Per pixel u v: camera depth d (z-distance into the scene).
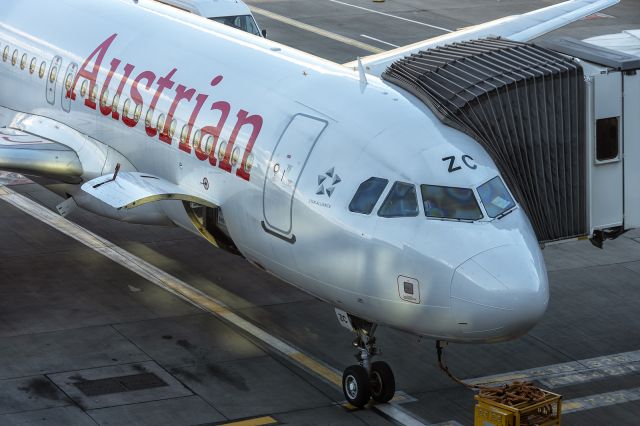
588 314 96.81
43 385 79.88
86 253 107.12
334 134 76.50
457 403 79.19
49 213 118.56
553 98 76.62
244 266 104.94
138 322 91.69
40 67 107.81
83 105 100.75
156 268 103.88
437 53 84.44
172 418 75.50
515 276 68.25
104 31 103.44
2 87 115.06
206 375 82.38
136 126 93.81
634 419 78.00
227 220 84.06
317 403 78.56
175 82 91.38
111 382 80.62
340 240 73.31
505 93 75.56
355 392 77.19
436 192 71.31
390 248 70.81
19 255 106.00
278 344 88.38
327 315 94.44
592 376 84.88
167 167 90.44
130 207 83.19
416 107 76.81
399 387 81.62
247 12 170.62
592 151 78.19
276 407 77.62
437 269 69.06
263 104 82.81
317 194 75.06
